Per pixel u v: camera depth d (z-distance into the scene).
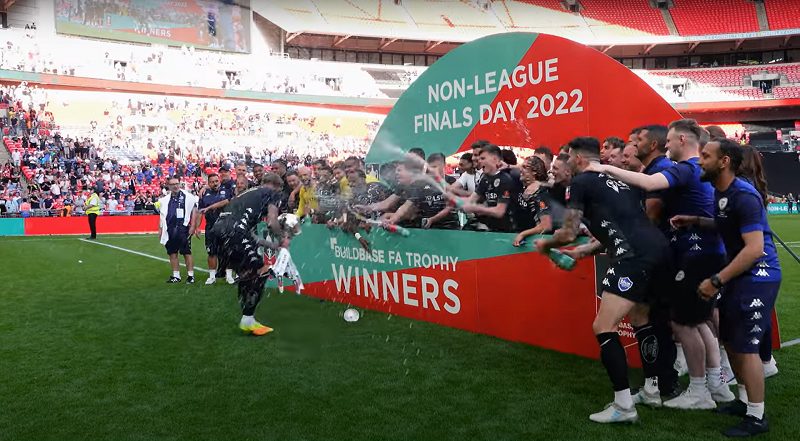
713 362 3.75
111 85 32.06
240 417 3.47
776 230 17.98
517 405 3.65
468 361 4.62
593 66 4.52
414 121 6.18
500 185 5.18
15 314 6.45
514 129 5.17
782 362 4.52
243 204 5.59
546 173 4.74
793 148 31.86
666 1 42.16
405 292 6.30
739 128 38.00
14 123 25.75
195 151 29.34
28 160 23.02
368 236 6.70
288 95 36.22
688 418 3.45
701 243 3.51
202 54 36.44
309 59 41.03
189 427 3.32
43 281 8.85
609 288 3.37
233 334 5.52
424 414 3.50
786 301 7.08
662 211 3.74
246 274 5.52
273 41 39.66
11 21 31.73
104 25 34.19
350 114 37.38
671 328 3.73
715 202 3.30
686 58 42.69
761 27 38.66
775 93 37.22
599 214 3.43
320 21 39.06
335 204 7.14
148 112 32.12
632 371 4.37
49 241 16.11
